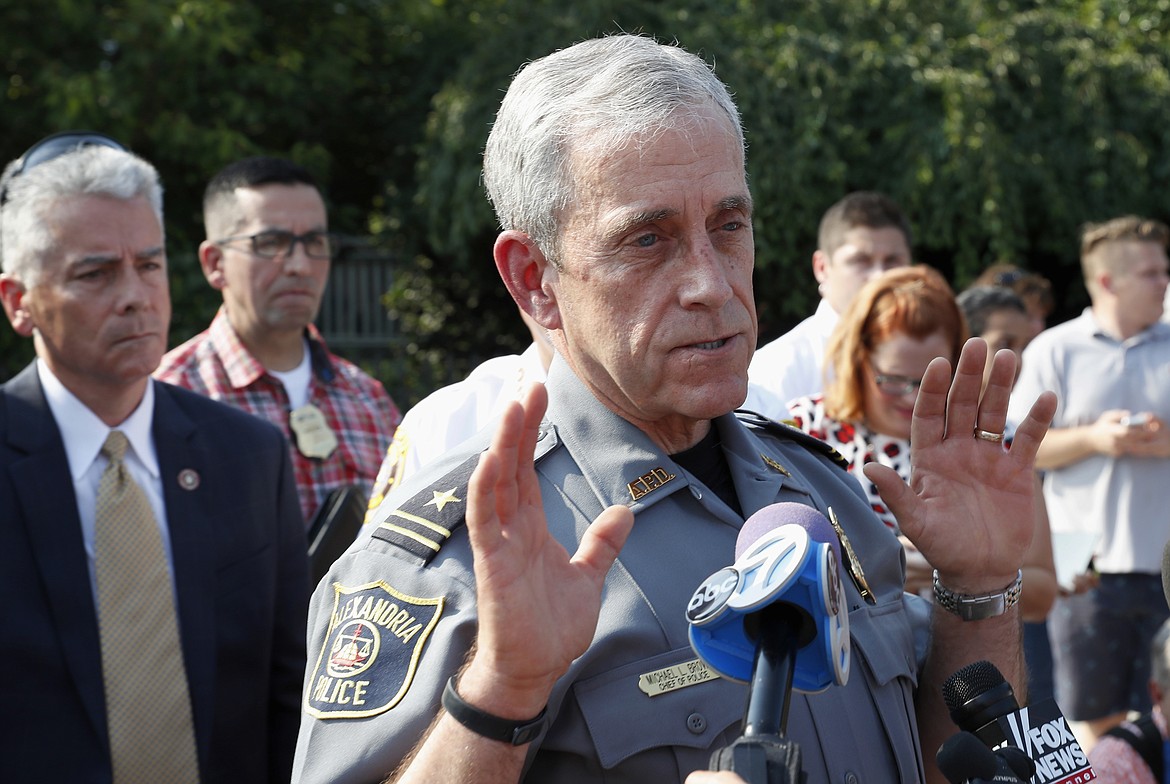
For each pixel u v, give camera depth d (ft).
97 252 8.59
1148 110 33.24
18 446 8.45
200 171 32.30
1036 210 32.76
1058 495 17.57
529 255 5.64
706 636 4.46
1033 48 33.09
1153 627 17.06
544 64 5.45
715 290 5.09
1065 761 5.32
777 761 3.97
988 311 15.94
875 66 31.32
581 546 4.66
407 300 36.81
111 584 8.38
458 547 5.15
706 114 5.24
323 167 33.65
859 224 14.21
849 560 5.80
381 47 37.24
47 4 30.66
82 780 8.05
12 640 8.03
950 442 6.01
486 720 4.40
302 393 12.75
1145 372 17.25
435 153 32.65
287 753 9.04
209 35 30.37
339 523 10.43
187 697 8.46
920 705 6.18
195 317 29.99
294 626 9.27
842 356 11.16
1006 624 6.03
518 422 4.35
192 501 8.86
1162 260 17.37
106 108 29.99
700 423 5.80
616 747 4.96
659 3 33.60
